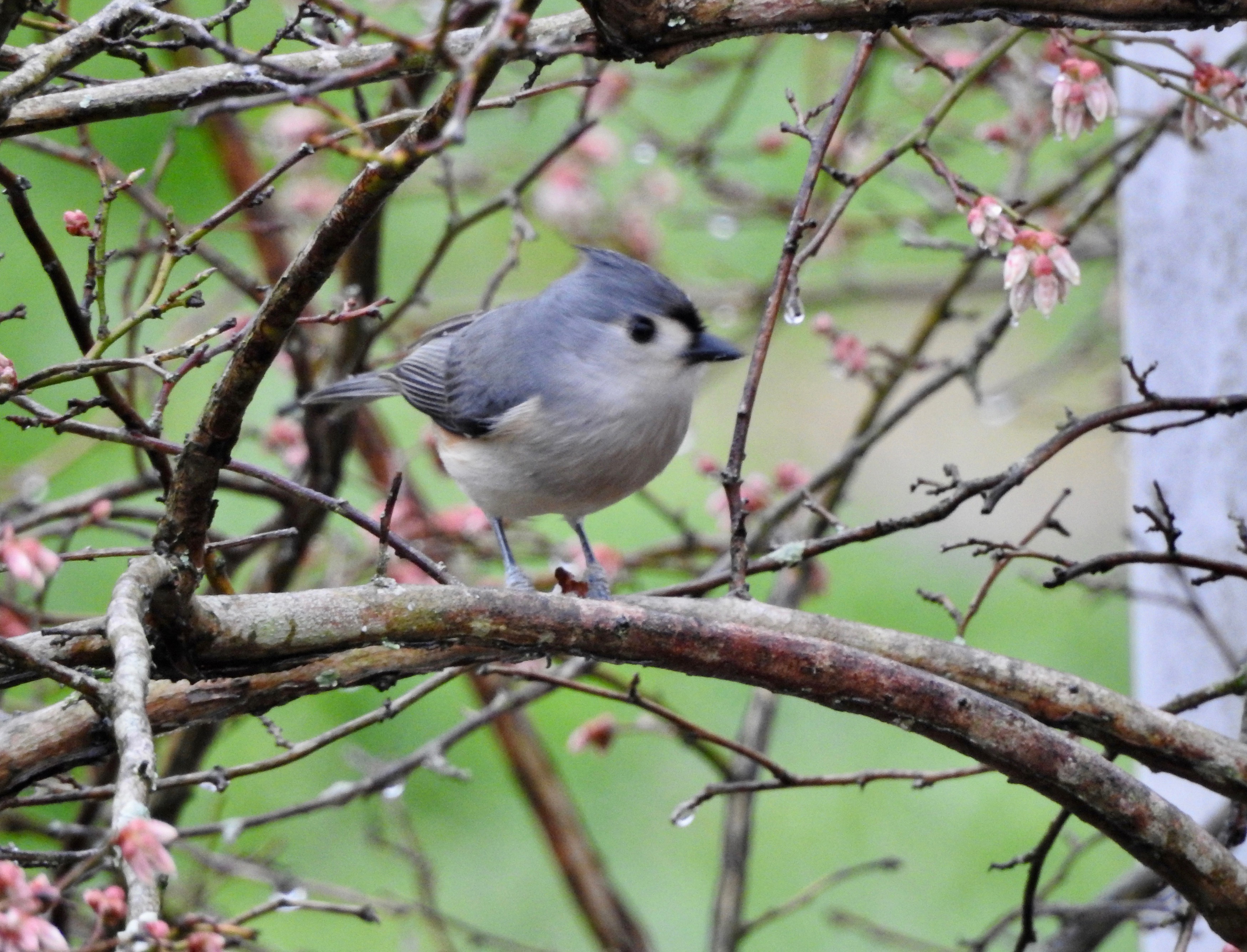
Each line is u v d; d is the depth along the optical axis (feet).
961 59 32.01
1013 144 33.76
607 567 30.96
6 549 13.96
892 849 40.57
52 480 37.99
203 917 14.88
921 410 52.95
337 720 41.09
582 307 26.71
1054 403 44.16
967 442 52.42
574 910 36.50
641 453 27.07
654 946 33.86
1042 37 32.53
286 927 37.91
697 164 36.45
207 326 37.86
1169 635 28.14
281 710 40.83
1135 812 16.79
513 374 26.89
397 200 36.35
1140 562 20.52
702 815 41.98
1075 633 44.01
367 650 17.93
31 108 18.94
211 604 16.39
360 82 15.87
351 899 31.48
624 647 16.96
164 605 15.89
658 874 40.47
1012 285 20.24
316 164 35.83
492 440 27.30
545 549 32.83
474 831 41.11
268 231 30.25
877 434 29.58
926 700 16.81
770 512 30.37
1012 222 20.92
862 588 46.39
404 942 31.81
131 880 11.17
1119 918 26.08
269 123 33.78
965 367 29.27
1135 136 28.71
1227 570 19.40
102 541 40.29
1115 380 39.34
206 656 16.40
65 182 42.04
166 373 16.94
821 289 40.96
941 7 16.74
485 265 46.75
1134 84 31.19
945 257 47.67
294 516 30.53
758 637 16.93
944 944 38.45
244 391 15.51
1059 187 31.81
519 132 44.60
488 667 22.88
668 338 26.45
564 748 42.70
